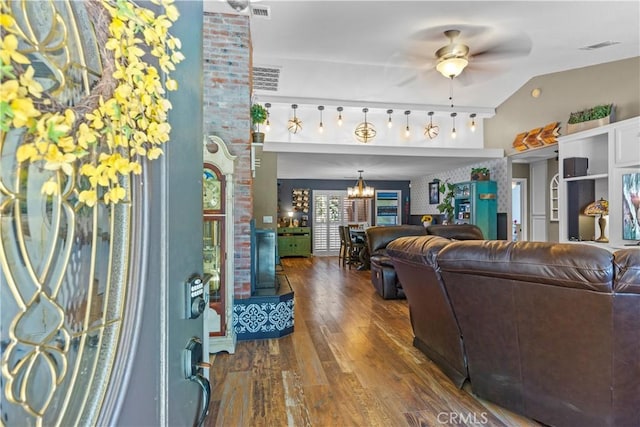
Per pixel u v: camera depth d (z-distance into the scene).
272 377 2.45
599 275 1.43
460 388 2.25
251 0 3.12
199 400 1.17
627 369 1.53
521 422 1.89
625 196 4.29
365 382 2.37
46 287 0.52
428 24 3.64
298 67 5.20
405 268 2.52
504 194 6.85
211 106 3.16
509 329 1.84
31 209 0.49
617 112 4.70
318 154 6.28
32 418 0.50
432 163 7.51
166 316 0.89
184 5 1.05
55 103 0.50
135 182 0.74
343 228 8.12
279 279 4.00
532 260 1.61
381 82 5.79
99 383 0.63
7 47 0.43
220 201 2.95
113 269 0.67
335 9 3.33
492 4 3.25
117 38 0.66
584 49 4.34
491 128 7.21
